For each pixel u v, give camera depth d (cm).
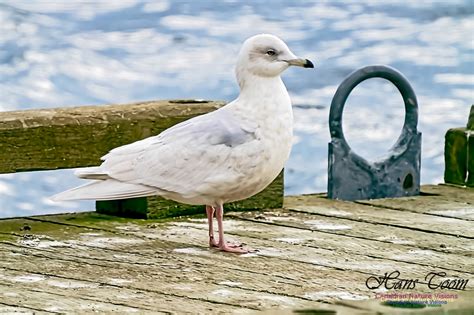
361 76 1268
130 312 880
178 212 1195
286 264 1019
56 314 876
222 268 1004
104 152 1177
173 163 1052
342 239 1109
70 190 1062
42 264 1012
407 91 1288
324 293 935
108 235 1116
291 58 1056
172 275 981
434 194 1312
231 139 1048
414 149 1298
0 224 1159
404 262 1030
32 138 1150
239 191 1058
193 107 1209
